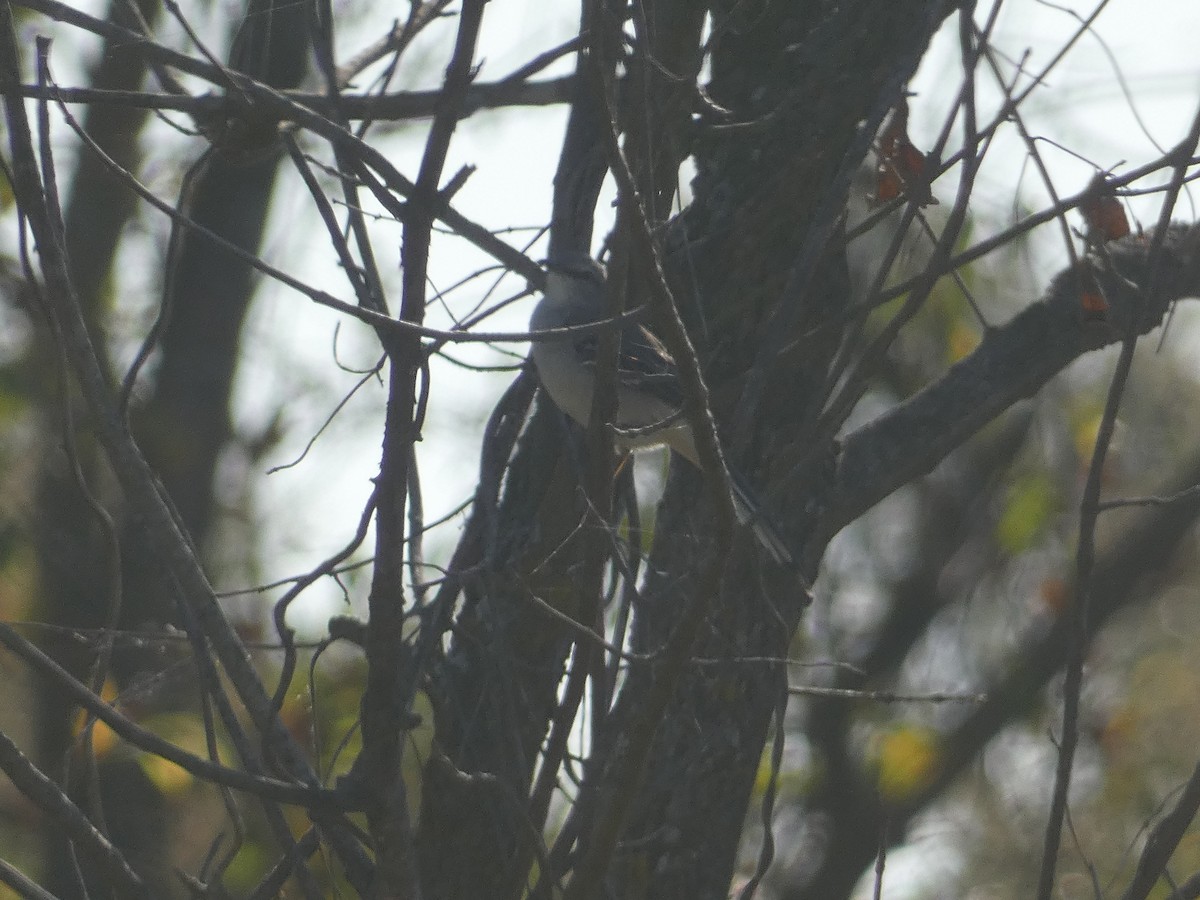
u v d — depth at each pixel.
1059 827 7.14
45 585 15.52
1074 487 20.20
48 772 14.74
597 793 7.55
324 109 10.08
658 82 8.10
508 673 7.77
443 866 8.90
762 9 9.57
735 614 9.34
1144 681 21.52
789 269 9.41
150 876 13.38
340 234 7.61
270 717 7.34
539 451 9.59
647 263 6.06
